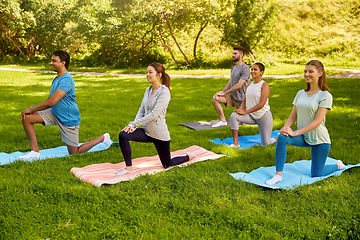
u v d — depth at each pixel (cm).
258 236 270
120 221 291
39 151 506
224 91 679
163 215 303
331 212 299
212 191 346
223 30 2014
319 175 384
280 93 1118
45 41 2384
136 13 1872
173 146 537
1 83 1355
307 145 383
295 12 2488
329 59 2109
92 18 1986
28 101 949
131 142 546
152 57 2309
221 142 565
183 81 1473
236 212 301
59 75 473
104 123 698
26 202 320
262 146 518
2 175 390
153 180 372
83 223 287
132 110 848
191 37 2355
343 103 902
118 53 2278
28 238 264
